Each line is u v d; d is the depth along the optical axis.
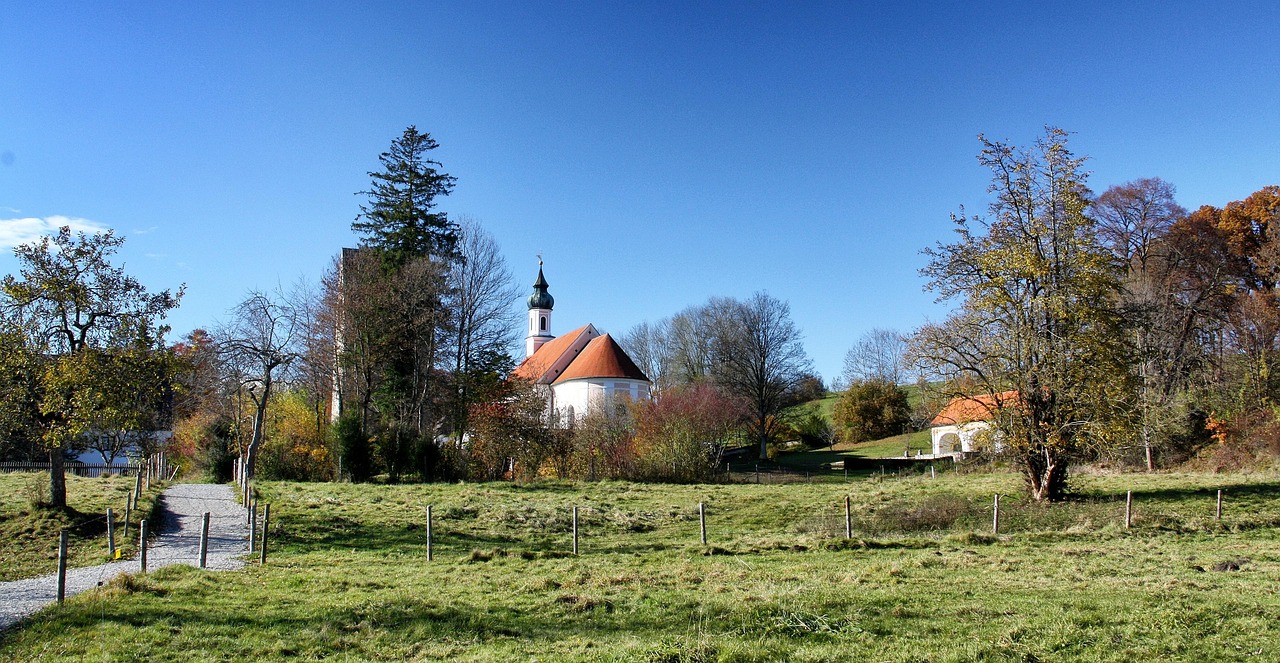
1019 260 28.70
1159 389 44.12
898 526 25.20
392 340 47.56
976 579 15.04
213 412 51.81
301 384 51.25
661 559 19.22
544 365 78.56
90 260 24.91
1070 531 22.66
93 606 12.90
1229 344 50.03
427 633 11.87
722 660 9.95
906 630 11.13
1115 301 30.02
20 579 17.34
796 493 36.00
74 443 41.53
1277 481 32.31
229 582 15.59
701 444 46.50
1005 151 29.97
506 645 11.11
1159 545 20.11
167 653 10.62
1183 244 53.94
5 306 24.11
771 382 72.81
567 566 18.08
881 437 76.44
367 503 30.67
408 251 51.31
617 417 51.19
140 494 31.33
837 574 15.85
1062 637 10.50
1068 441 28.77
